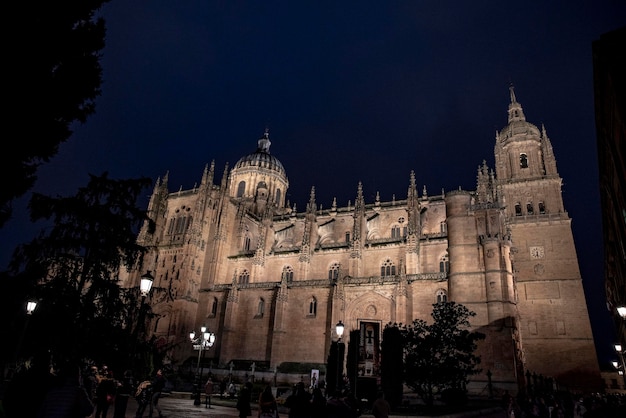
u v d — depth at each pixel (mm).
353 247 69312
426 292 58219
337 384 28000
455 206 59875
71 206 31828
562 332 65438
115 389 17859
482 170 71312
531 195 76125
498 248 54906
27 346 27281
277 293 67188
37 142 14266
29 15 13133
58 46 14211
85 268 31500
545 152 78625
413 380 37094
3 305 26031
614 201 37312
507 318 51281
